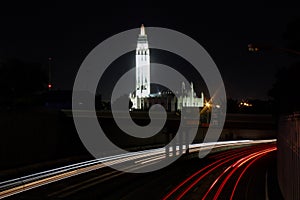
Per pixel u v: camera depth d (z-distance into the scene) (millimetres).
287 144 38125
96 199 45719
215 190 52594
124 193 50562
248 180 61344
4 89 101312
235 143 144625
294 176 31031
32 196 43000
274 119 93188
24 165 70375
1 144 69562
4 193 44094
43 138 82438
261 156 105562
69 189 49719
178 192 51312
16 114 74500
